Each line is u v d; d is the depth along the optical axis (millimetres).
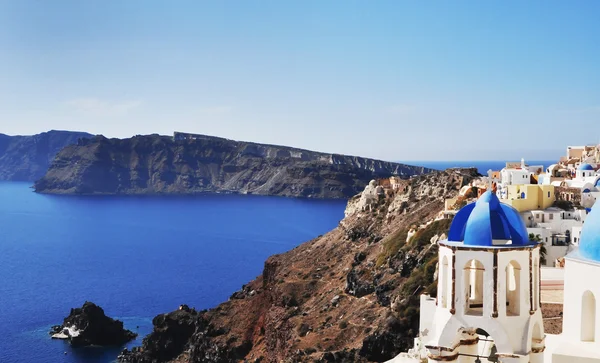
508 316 34031
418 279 131125
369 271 164000
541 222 121250
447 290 35188
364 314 141625
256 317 195250
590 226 39500
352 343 131375
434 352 34750
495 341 33750
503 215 35250
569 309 39375
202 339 190375
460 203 162625
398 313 122562
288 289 187625
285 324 162875
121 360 196375
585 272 38375
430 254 140750
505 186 139875
